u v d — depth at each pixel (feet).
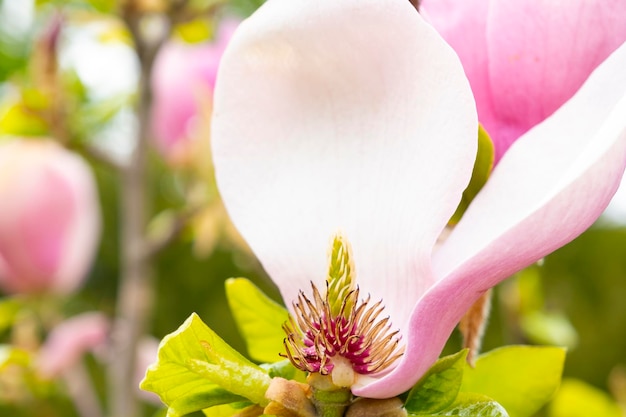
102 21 3.99
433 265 1.48
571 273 10.09
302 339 1.51
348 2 1.47
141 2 3.76
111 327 3.85
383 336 1.48
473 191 1.57
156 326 11.12
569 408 3.42
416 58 1.47
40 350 4.01
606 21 1.55
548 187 1.45
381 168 1.49
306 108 1.51
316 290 1.50
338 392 1.48
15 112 4.04
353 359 1.48
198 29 4.20
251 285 1.71
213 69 3.78
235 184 1.53
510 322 3.80
